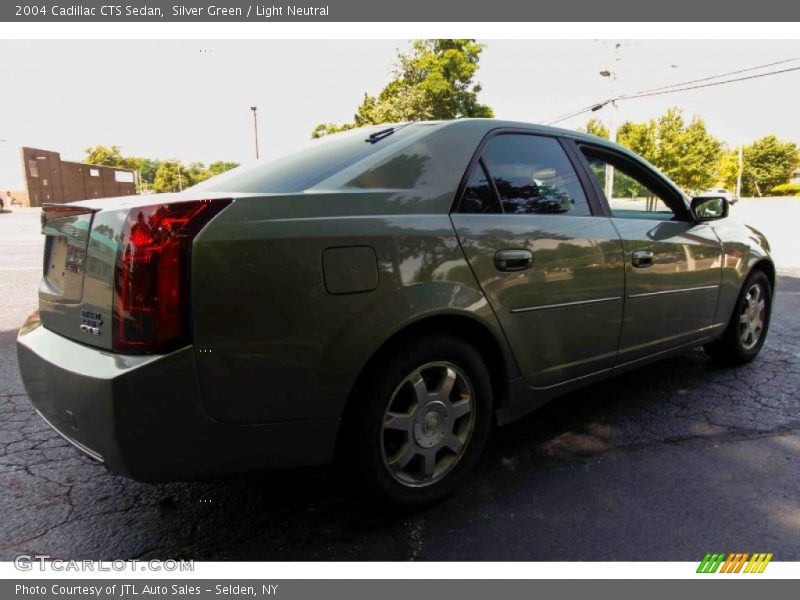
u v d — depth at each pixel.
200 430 1.78
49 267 2.27
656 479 2.58
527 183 2.66
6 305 6.13
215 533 2.20
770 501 2.40
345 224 1.98
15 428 3.11
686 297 3.40
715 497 2.43
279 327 1.83
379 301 2.01
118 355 1.75
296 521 2.28
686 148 33.69
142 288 1.71
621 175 3.22
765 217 25.20
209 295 1.73
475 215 2.37
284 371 1.86
